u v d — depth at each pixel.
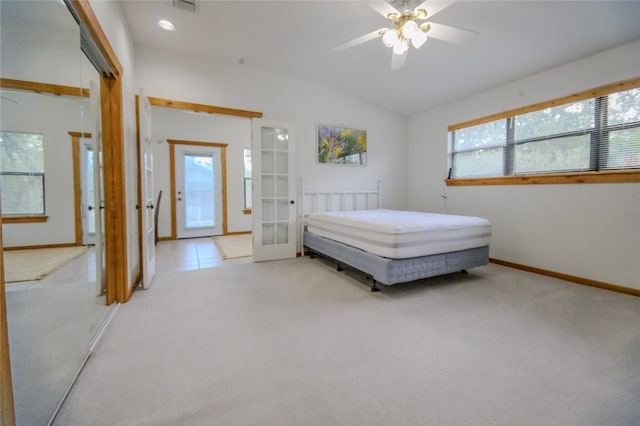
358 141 4.82
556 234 3.22
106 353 1.73
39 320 1.74
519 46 2.88
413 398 1.35
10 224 2.08
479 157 4.11
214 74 3.72
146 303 2.54
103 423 1.20
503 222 3.76
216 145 6.52
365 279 3.25
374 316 2.27
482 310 2.37
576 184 3.04
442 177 4.62
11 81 1.82
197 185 6.43
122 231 2.51
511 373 1.53
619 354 1.70
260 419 1.22
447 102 4.47
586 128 2.99
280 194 4.25
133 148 3.06
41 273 2.48
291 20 2.88
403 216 3.46
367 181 4.94
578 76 3.00
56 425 1.18
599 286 2.89
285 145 4.23
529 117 3.49
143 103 2.83
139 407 1.29
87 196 2.73
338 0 2.56
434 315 2.28
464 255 3.08
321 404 1.31
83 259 2.78
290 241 4.28
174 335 1.96
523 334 1.96
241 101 3.90
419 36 2.04
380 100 4.75
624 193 2.71
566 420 1.21
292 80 4.23
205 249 5.05
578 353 1.72
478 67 3.37
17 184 2.25
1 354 0.94
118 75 2.44
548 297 2.65
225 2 2.60
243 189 6.88
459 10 2.44
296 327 2.08
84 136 2.70
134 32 3.09
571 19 2.43
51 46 1.81
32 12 1.61
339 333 1.99
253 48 3.44
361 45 3.29
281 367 1.59
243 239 6.11
